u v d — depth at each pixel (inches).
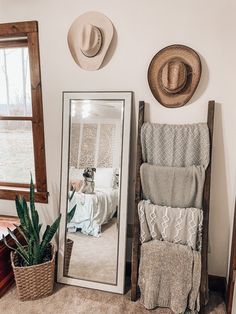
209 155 70.1
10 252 82.4
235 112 72.2
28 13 81.3
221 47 70.6
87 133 81.0
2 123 92.8
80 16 77.7
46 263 75.5
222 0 69.0
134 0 73.8
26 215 76.6
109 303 74.9
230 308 68.7
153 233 73.9
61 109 84.1
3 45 87.5
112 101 78.2
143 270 73.9
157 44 74.2
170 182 72.1
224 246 78.7
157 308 73.1
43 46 81.7
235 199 70.7
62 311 71.7
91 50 75.0
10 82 89.9
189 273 70.3
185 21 71.7
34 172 93.0
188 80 72.4
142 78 76.7
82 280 81.5
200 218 70.1
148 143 74.2
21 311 71.7
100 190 80.6
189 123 75.2
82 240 83.0
